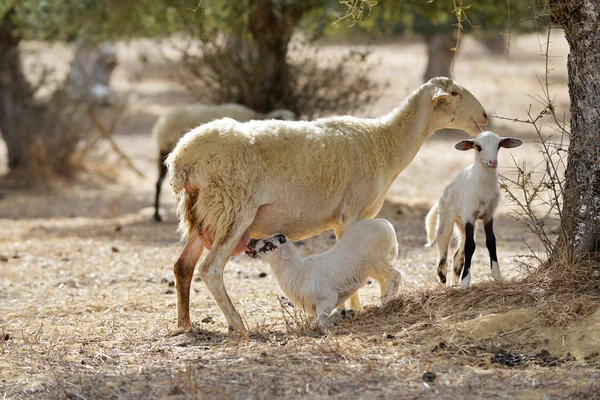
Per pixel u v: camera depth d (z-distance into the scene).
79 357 8.41
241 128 9.14
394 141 9.95
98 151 30.33
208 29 22.84
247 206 8.95
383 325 8.69
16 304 11.46
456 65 55.59
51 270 13.93
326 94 21.53
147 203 23.14
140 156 32.28
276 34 20.84
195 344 8.77
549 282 8.66
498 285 8.88
